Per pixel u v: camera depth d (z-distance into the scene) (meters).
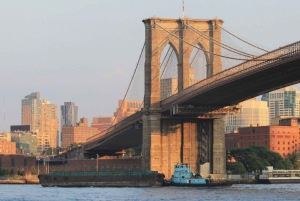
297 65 184.62
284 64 182.25
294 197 185.88
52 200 184.12
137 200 179.38
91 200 181.38
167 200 178.12
